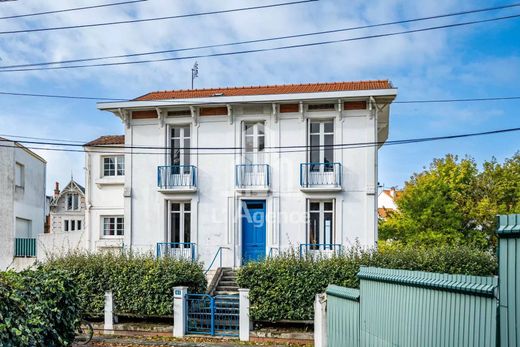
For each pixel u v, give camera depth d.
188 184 20.66
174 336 14.09
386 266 14.22
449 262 14.52
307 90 21.02
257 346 12.95
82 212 40.66
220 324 14.53
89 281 15.13
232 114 20.61
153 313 14.88
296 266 14.21
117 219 23.30
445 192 25.61
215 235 20.47
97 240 23.09
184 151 21.22
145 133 21.27
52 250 23.47
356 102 19.83
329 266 14.14
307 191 19.81
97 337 14.09
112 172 23.50
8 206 28.83
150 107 20.73
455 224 24.62
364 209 19.55
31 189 32.28
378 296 7.11
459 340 4.71
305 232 19.86
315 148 20.31
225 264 20.30
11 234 28.70
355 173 19.72
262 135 20.64
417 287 5.73
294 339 13.50
